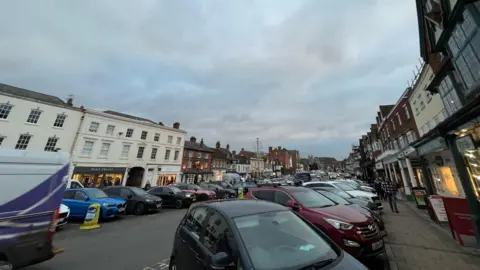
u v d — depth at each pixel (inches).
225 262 93.0
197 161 1689.2
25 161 175.0
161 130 1368.1
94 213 363.6
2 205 157.0
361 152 1978.3
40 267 193.9
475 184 237.5
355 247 175.5
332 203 247.9
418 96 644.7
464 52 273.0
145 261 209.8
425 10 370.3
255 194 295.0
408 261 188.1
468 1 244.7
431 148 340.2
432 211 328.2
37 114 880.9
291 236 115.4
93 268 193.0
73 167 952.3
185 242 141.3
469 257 188.2
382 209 455.2
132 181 1205.1
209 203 150.2
